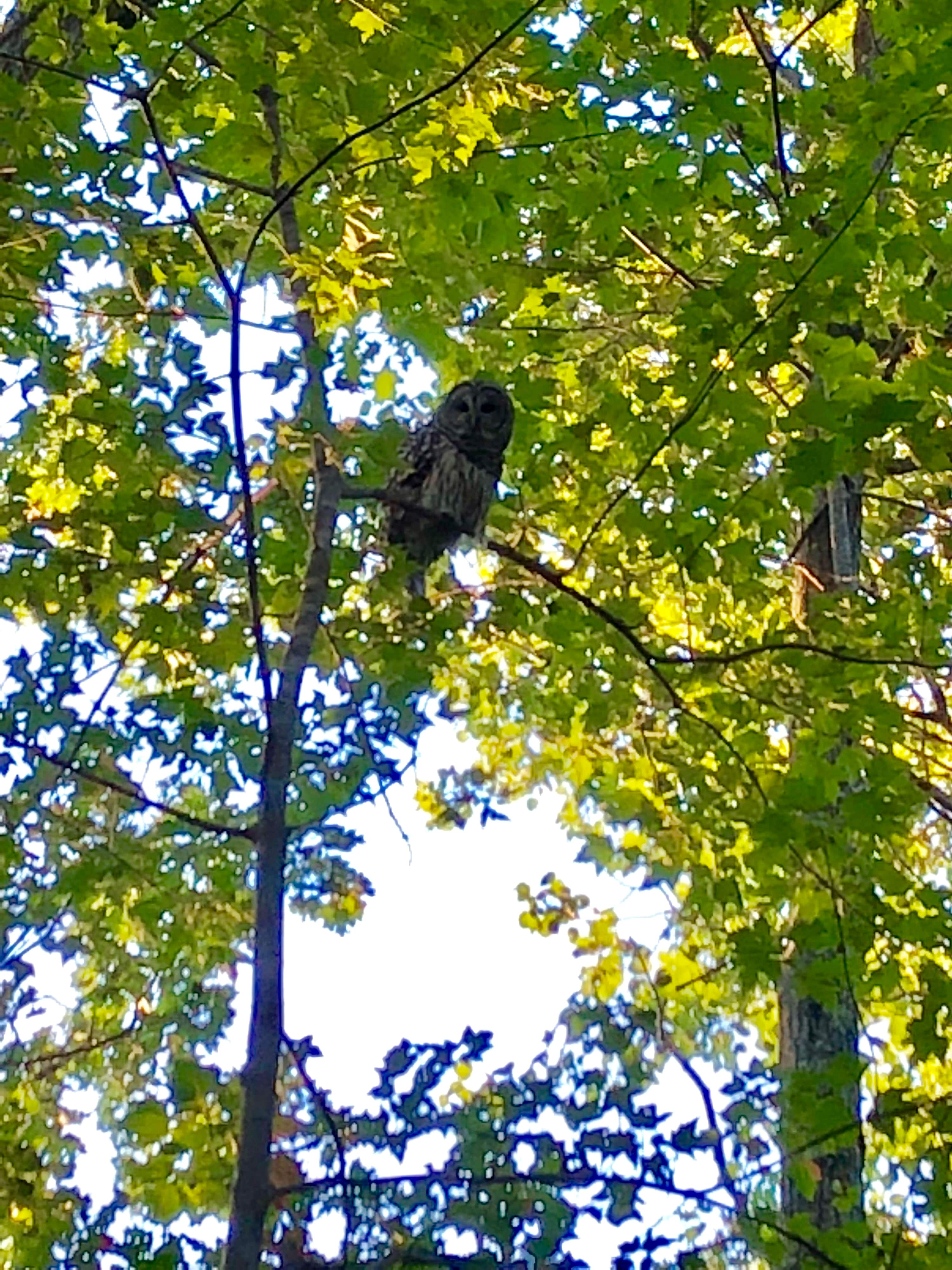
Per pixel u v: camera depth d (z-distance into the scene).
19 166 4.91
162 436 4.82
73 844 5.27
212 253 4.34
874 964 5.90
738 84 5.13
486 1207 3.76
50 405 5.70
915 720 7.13
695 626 6.98
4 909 5.23
